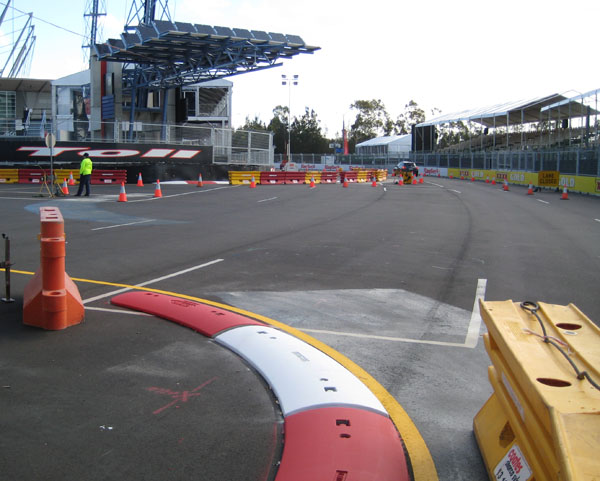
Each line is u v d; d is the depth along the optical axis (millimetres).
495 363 3359
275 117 114312
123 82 42062
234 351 5398
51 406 4180
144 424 3930
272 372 4812
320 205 22844
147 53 35656
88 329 5996
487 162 52875
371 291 8117
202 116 51906
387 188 37188
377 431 3801
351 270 9609
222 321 6180
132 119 40688
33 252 10688
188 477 3295
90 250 11109
